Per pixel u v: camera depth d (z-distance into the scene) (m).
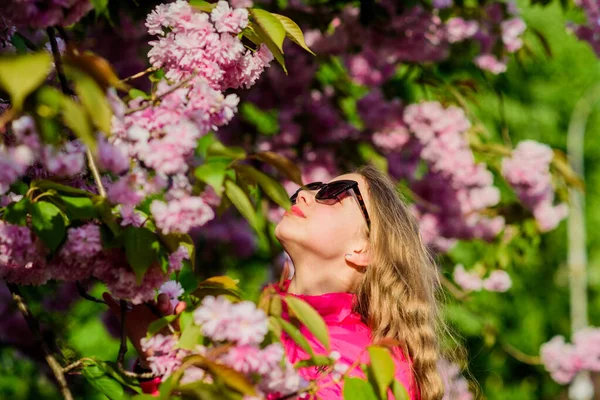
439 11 5.89
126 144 2.09
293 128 6.23
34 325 2.50
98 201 2.12
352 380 2.23
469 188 6.75
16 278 2.26
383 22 5.69
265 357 1.98
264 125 7.04
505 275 7.00
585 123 17.20
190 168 2.16
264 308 2.09
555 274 16.33
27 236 2.10
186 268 6.98
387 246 3.25
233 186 2.13
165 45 2.29
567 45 15.92
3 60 1.66
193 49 2.27
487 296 14.28
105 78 1.88
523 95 15.94
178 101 2.11
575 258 16.39
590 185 18.22
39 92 1.81
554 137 16.45
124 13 4.15
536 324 15.54
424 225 6.77
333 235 3.21
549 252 16.19
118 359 2.33
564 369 7.31
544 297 16.17
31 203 2.09
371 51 6.07
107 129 1.82
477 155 6.43
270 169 6.28
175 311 2.39
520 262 7.21
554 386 15.26
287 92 6.13
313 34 5.85
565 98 16.41
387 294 3.21
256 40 2.41
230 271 7.95
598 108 18.47
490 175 6.31
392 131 6.33
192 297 2.26
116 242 2.09
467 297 6.91
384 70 6.45
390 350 3.04
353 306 3.22
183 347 2.04
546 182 6.39
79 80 1.82
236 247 7.02
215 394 1.96
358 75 6.41
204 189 2.14
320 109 6.28
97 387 2.33
